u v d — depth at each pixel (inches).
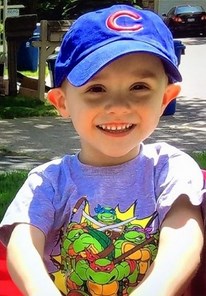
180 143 133.6
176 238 33.6
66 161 38.1
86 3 309.6
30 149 127.6
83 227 36.0
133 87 35.1
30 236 35.5
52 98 37.7
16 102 179.8
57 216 37.0
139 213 35.9
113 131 35.5
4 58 208.7
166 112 165.6
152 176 36.7
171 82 36.6
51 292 32.8
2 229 36.6
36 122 156.9
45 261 36.6
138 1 376.5
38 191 37.2
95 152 37.0
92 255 35.6
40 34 183.8
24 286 33.4
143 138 36.0
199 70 264.7
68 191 37.0
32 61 247.6
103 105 34.9
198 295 37.0
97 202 36.4
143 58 34.7
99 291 35.6
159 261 32.9
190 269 32.7
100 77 34.8
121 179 36.6
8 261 35.2
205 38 450.3
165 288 31.7
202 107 181.8
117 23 35.9
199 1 533.3
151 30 35.9
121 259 35.4
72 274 36.0
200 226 34.6
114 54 34.2
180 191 35.1
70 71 35.5
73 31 36.4
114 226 35.8
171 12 471.5
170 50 36.0
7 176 100.5
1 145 130.8
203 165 105.8
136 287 33.8
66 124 154.8
